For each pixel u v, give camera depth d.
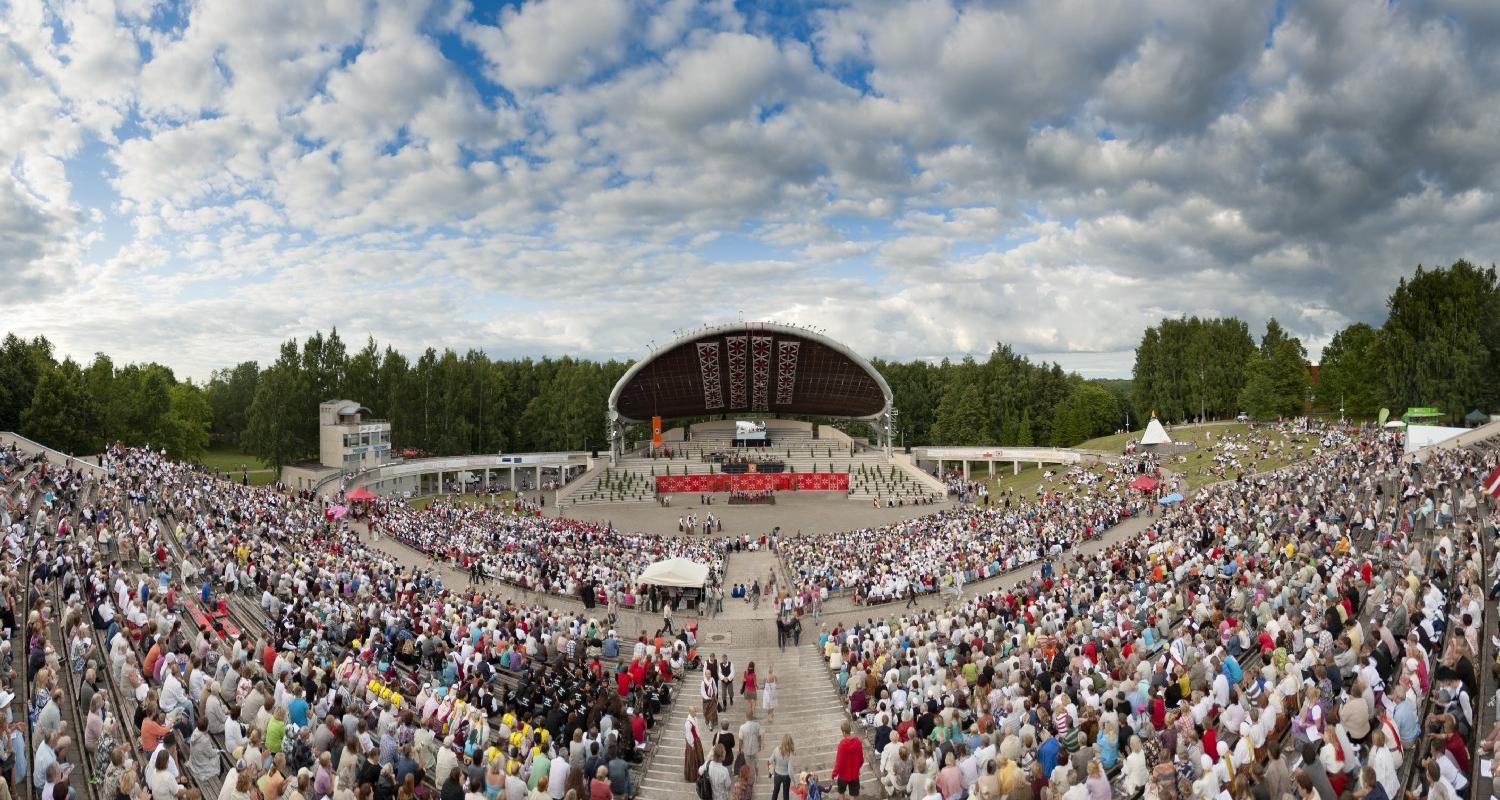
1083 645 22.80
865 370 103.62
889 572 43.66
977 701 19.64
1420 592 21.58
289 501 56.69
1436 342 79.88
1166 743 15.84
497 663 26.50
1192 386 114.12
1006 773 14.12
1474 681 16.02
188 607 27.09
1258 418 99.44
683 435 129.88
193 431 111.00
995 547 47.72
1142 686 17.81
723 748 17.39
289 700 17.67
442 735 19.88
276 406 100.31
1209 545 37.81
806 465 103.12
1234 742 15.77
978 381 127.06
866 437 140.62
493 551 49.41
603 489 94.56
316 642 24.17
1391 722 13.69
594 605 39.84
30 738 16.33
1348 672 17.30
